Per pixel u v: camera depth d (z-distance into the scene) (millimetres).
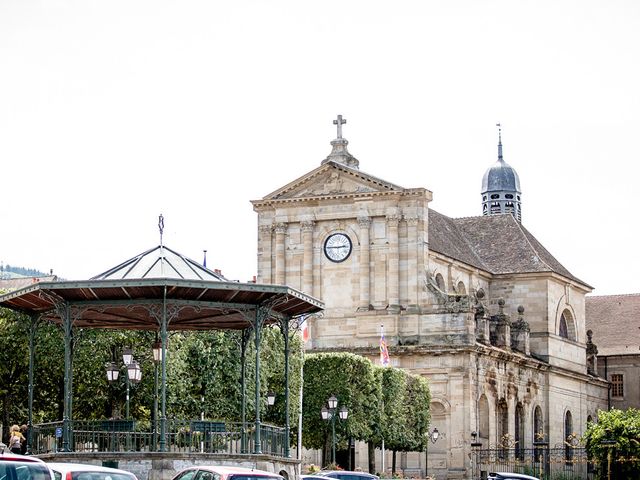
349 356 86500
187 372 68875
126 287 45906
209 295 47719
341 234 103500
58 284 46219
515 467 102188
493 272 119375
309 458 97375
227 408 69688
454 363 99875
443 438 99812
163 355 47062
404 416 92125
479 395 101500
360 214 102875
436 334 100688
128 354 53438
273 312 51875
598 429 97062
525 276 118375
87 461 46250
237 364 70062
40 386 66312
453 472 99062
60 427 48969
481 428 103312
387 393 90250
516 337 112438
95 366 64250
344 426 85188
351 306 102562
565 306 122312
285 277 104312
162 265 48688
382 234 102500
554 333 118875
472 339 100000
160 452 46250
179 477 39000
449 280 110250
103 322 53031
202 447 48719
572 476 113562
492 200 148125
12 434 49938
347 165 104250
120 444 48375
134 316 51531
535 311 118000
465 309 100188
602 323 141125
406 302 101688
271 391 70438
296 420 79500
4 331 65438
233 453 47812
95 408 66438
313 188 104438
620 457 95438
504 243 122062
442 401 99875
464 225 125188
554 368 117188
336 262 103312
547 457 107562
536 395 114500
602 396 132375
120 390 65562
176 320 52812
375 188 102562
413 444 93250
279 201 104500
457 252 114812
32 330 51188
